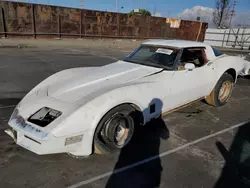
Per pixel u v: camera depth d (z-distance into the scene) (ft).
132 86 8.84
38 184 7.06
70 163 8.22
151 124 11.78
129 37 73.61
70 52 38.63
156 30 78.74
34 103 8.43
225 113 13.85
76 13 60.70
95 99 7.81
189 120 12.57
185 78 11.30
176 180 7.54
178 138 10.43
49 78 11.07
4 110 12.57
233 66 14.67
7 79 19.12
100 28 66.64
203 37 94.12
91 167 8.04
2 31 50.57
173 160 8.68
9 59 28.45
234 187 7.30
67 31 60.90
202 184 7.39
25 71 22.24
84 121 7.43
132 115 8.96
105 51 43.83
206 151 9.41
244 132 11.33
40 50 39.27
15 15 51.26
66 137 7.19
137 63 12.06
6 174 7.44
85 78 10.04
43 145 7.03
